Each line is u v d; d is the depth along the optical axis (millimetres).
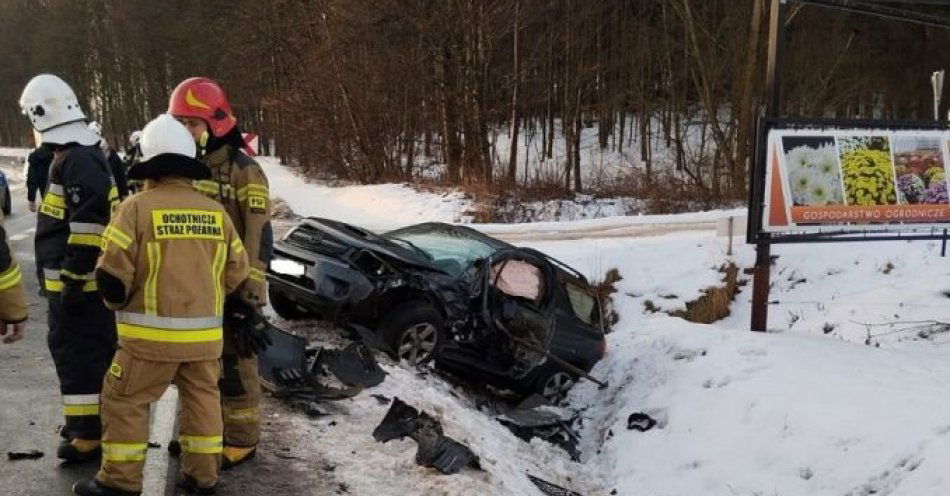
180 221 3463
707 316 12969
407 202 21859
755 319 8750
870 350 7906
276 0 35406
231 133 4227
